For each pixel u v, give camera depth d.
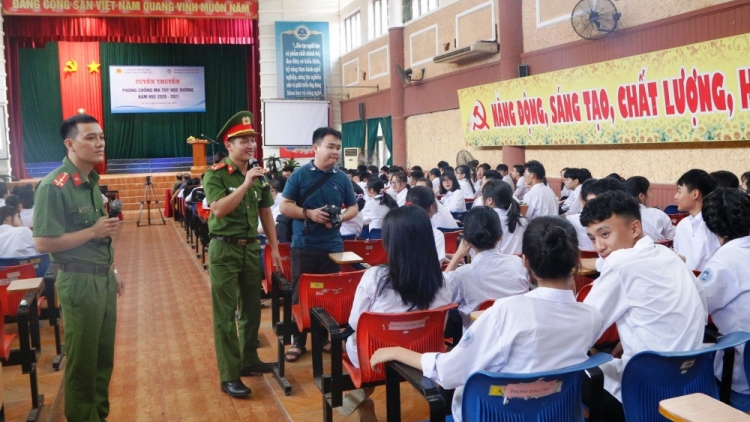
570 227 2.01
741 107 6.09
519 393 1.75
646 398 1.93
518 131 9.53
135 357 4.23
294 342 4.05
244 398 3.46
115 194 12.72
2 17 14.45
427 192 4.04
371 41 14.87
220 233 3.42
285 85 16.45
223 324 3.45
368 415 2.87
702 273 2.39
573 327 1.86
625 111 7.50
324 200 3.81
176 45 18.64
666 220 4.36
